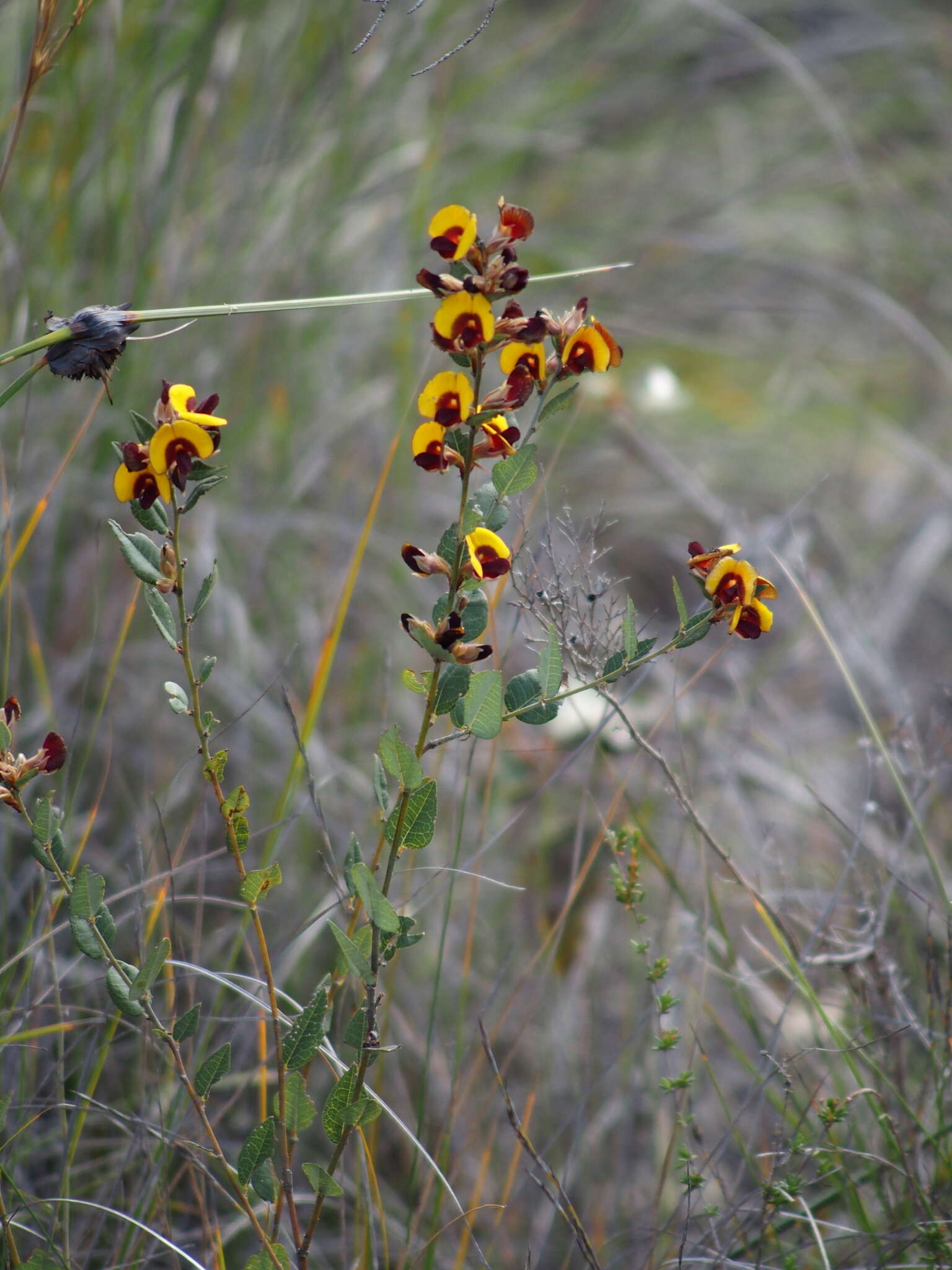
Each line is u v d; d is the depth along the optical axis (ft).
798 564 3.98
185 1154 2.68
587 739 2.87
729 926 3.58
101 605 3.78
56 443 3.81
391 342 5.03
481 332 2.30
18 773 2.39
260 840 3.43
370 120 5.12
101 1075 2.94
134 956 3.03
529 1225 3.03
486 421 2.31
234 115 4.97
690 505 5.79
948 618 5.57
